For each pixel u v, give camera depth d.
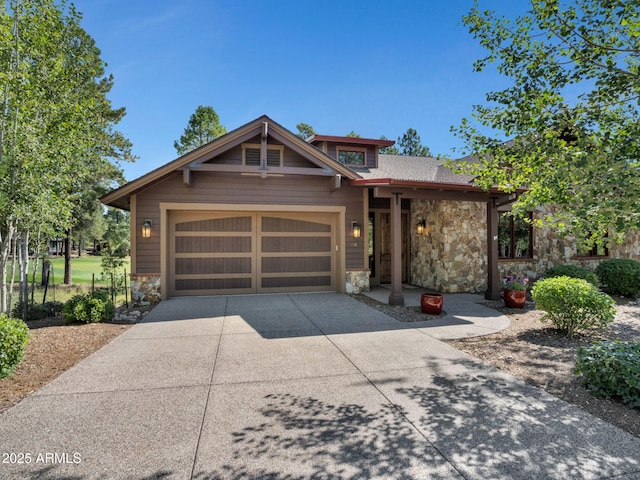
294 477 2.30
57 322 6.79
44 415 3.10
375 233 11.97
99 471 2.35
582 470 2.36
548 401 3.38
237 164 9.40
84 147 6.91
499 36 3.89
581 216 3.01
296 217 9.93
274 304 8.28
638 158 2.96
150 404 3.32
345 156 13.20
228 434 2.80
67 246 15.07
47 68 6.09
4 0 5.52
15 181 5.53
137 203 8.78
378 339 5.50
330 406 3.28
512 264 11.05
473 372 4.13
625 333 5.90
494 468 2.38
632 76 3.19
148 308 8.05
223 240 9.49
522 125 3.77
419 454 2.54
